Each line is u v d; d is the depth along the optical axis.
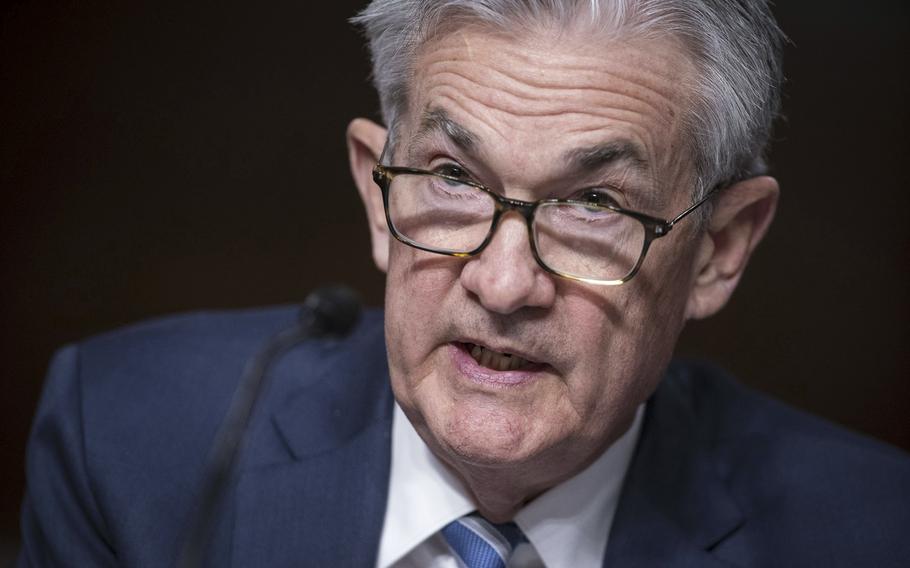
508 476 1.66
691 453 1.99
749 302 4.29
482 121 1.48
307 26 4.42
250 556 1.83
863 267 4.27
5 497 4.32
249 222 4.47
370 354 2.07
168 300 4.47
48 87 4.44
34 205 4.45
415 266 1.56
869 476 2.01
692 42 1.54
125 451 1.99
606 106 1.47
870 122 4.23
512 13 1.47
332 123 4.44
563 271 1.51
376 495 1.87
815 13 4.20
